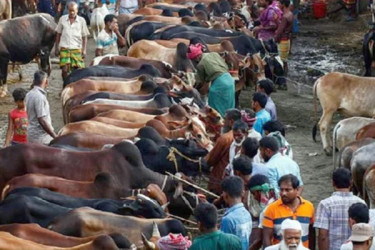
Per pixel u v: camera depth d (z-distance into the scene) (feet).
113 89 51.31
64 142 41.27
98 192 36.45
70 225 32.58
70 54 62.85
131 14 76.64
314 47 84.69
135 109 46.91
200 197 38.73
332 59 79.97
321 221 31.40
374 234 29.09
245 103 65.51
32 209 33.30
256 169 34.37
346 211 31.32
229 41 61.52
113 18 63.21
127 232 32.65
